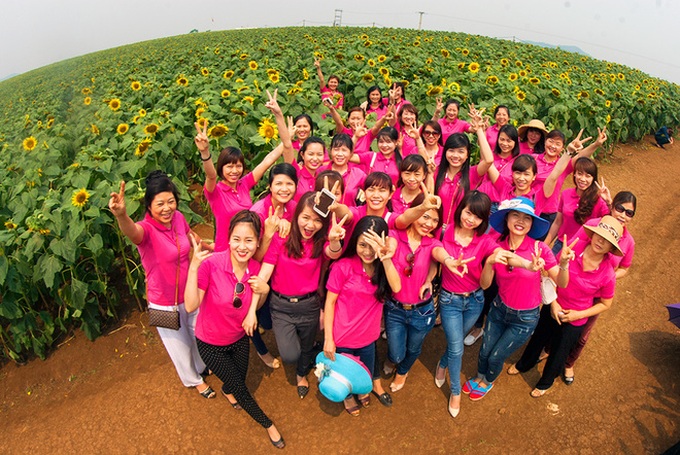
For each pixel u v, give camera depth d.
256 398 4.59
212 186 4.46
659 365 5.16
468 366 5.04
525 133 6.73
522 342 4.06
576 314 3.99
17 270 4.90
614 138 12.69
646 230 8.56
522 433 4.28
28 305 5.13
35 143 7.59
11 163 8.52
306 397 4.61
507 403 4.58
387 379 4.82
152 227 3.69
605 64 22.84
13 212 6.27
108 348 5.33
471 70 11.77
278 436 4.11
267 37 28.80
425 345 5.31
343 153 4.70
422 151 5.36
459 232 3.94
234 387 3.85
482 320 5.23
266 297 4.12
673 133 14.66
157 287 3.87
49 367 5.14
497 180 5.41
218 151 7.53
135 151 6.73
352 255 3.68
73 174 6.13
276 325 4.00
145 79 15.43
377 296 3.72
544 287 3.90
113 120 9.23
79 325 5.67
